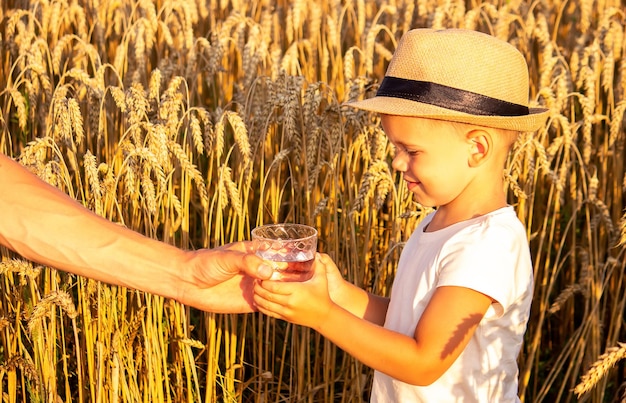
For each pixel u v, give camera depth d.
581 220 4.96
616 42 5.65
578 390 1.98
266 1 6.99
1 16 6.11
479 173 2.43
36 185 2.42
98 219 2.47
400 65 2.50
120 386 3.31
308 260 2.25
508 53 2.46
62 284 3.64
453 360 2.28
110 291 3.25
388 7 6.11
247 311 2.56
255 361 3.72
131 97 3.58
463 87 2.38
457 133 2.38
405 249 2.66
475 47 2.41
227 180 3.33
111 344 3.28
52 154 3.75
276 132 4.27
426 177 2.43
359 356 2.27
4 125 3.95
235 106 5.20
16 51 5.46
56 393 3.30
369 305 2.73
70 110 3.41
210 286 2.46
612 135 4.28
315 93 3.72
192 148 4.12
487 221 2.38
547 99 4.37
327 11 6.96
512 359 2.46
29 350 3.77
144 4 5.66
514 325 2.42
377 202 3.54
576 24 7.16
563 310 4.77
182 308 3.37
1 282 3.60
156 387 3.29
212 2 6.80
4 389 3.69
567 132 4.15
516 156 3.91
